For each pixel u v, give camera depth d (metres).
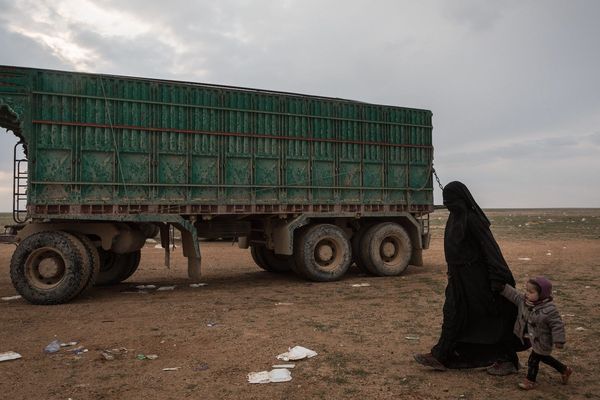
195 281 12.09
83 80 9.48
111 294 10.13
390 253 12.91
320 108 12.11
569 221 52.50
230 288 10.89
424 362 4.84
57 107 9.23
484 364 4.80
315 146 11.99
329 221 12.70
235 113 10.98
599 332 6.50
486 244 4.64
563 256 16.88
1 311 8.31
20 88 8.94
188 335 6.54
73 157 9.33
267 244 12.15
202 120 10.58
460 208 4.78
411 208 13.44
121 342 6.21
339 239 12.07
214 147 10.69
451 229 4.81
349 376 4.87
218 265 15.74
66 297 8.91
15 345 6.08
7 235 9.68
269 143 11.38
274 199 11.37
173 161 10.24
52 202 9.13
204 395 4.40
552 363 4.48
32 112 9.02
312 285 11.29
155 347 5.98
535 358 4.41
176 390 4.52
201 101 10.59
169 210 10.20
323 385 4.62
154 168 10.04
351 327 6.95
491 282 4.58
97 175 9.53
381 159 12.96
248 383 4.70
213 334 6.59
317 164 12.00
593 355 5.48
